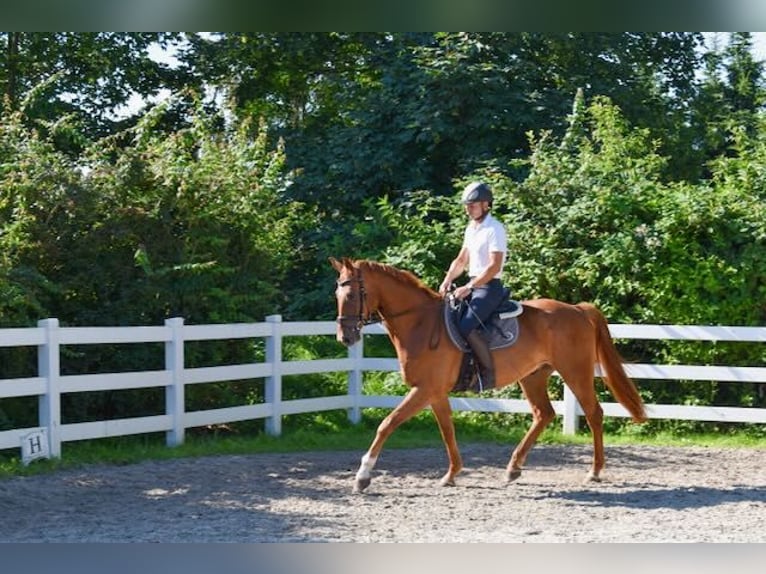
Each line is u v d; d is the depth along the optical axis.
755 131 20.66
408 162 17.56
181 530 7.00
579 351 8.81
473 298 8.37
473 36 17.20
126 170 11.70
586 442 11.33
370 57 18.95
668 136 19.73
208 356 12.16
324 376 14.12
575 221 13.09
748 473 9.51
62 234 11.27
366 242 15.77
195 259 12.04
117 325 11.61
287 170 18.00
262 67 21.48
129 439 11.21
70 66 20.58
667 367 11.49
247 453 10.52
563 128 17.08
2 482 8.63
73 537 6.78
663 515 7.58
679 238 12.30
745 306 12.09
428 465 9.90
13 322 10.55
